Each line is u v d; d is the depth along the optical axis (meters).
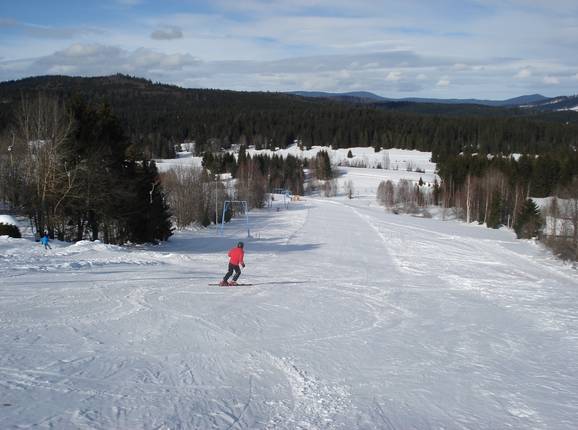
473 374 10.53
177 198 63.50
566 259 43.81
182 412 7.50
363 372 10.29
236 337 12.45
